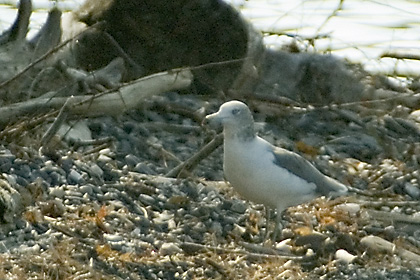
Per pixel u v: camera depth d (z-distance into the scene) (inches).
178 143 618.2
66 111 526.3
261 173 443.8
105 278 389.4
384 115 733.3
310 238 455.5
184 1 683.4
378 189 589.9
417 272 429.4
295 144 651.5
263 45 739.4
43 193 458.6
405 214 522.0
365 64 800.9
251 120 446.0
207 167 577.9
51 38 596.1
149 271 406.0
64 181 481.7
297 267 426.0
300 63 765.3
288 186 448.8
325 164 624.7
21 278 375.6
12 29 583.8
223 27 693.3
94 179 493.4
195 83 707.4
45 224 429.4
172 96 678.5
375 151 672.4
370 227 487.8
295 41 796.6
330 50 793.6
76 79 586.9
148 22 681.0
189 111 636.1
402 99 754.2
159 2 680.4
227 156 449.7
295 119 703.7
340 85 759.1
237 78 708.0
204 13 686.5
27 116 537.3
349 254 439.5
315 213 500.4
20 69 576.1
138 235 439.8
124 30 684.1
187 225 461.4
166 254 422.6
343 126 712.4
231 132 445.4
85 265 395.9
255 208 501.4
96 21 681.0
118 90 544.7
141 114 649.0
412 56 786.8
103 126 599.8
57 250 400.8
